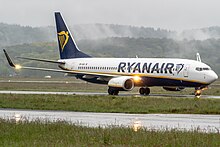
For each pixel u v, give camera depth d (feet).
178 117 267.59
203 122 240.73
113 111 304.09
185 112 298.15
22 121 222.89
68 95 444.14
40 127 199.72
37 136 177.47
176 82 474.08
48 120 226.58
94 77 533.55
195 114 289.33
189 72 465.88
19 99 391.04
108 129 190.29
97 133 179.22
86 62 546.26
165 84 483.10
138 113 295.07
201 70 463.83
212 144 153.58
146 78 490.90
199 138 163.94
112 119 254.68
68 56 570.46
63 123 213.25
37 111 308.81
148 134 174.91
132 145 154.71
